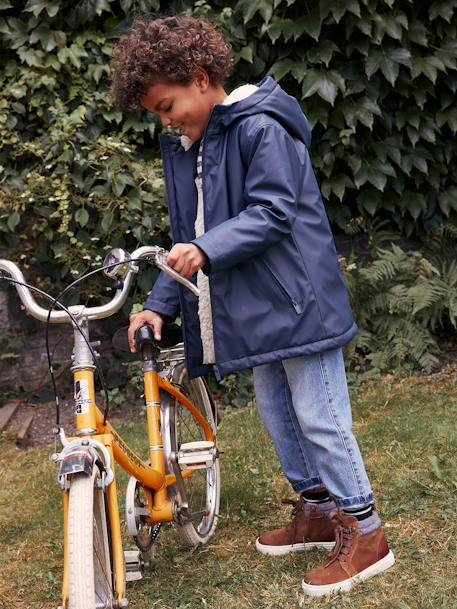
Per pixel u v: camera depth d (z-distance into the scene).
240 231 2.40
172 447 2.94
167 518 2.85
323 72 5.54
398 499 3.35
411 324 5.46
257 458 4.05
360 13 5.46
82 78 5.59
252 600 2.69
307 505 3.01
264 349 2.56
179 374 3.20
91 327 5.62
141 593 2.82
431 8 5.61
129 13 5.54
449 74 5.70
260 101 2.54
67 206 5.38
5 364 5.64
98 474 2.33
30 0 5.42
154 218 5.47
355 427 4.41
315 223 2.60
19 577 3.09
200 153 2.70
